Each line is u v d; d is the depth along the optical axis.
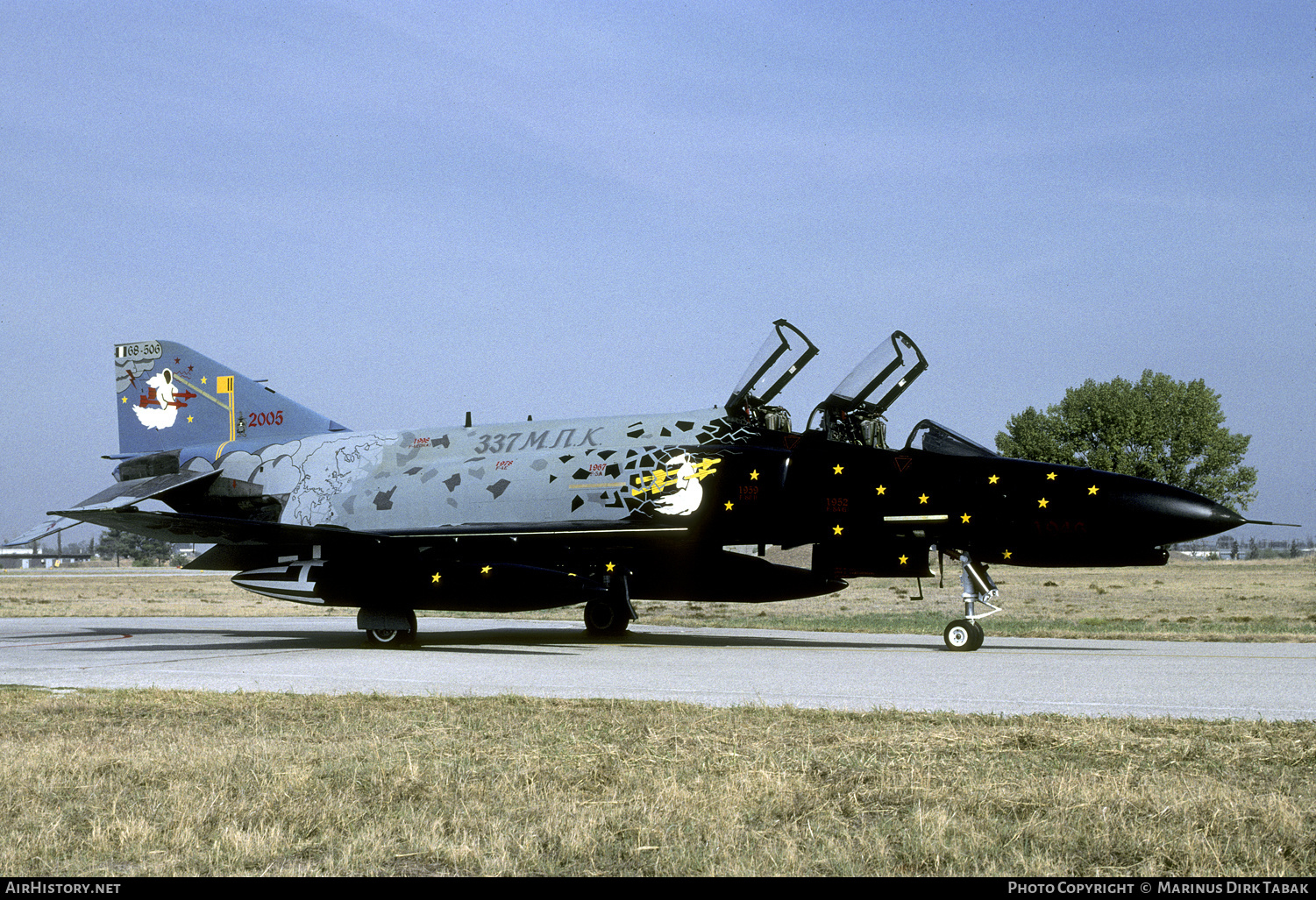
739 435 17.83
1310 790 6.39
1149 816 5.86
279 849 5.39
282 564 18.64
